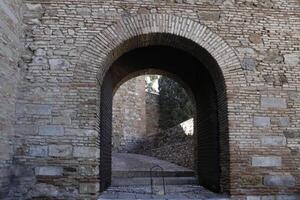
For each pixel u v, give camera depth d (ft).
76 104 23.56
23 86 23.56
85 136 23.24
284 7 26.23
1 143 20.97
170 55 32.86
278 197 23.91
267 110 24.80
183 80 36.78
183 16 25.22
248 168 24.08
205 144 31.86
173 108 73.77
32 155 22.82
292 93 25.18
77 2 24.75
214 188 28.17
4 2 21.33
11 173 22.44
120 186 33.06
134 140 66.74
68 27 24.43
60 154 22.95
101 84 26.27
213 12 25.53
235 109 24.63
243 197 23.77
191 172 42.37
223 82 25.21
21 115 23.18
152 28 24.84
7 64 21.84
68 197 22.56
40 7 24.59
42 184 22.58
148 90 83.05
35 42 24.13
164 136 58.75
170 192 28.32
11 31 22.47
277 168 24.21
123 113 65.46
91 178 22.84
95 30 24.50
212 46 25.14
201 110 33.78
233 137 24.32
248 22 25.71
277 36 25.77
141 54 32.94
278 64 25.44
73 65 24.00
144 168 46.19
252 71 25.14
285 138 24.58
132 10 24.93
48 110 23.38
